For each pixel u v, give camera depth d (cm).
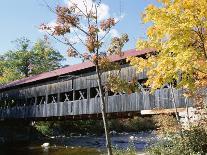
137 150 2112
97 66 1062
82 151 2420
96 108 2412
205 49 885
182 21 836
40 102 3039
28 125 3834
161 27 865
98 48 1045
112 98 2297
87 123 4378
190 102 1780
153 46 950
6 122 3619
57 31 1031
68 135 4069
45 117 2942
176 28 828
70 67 2912
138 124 4619
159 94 1991
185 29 830
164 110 1836
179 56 827
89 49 1034
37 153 2472
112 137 3578
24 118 3228
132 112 2178
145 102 2075
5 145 3269
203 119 1468
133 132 4331
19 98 3347
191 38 870
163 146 1588
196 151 1445
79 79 2612
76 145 2900
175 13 845
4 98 3603
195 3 814
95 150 2427
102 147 2638
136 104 2133
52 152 2483
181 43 838
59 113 2759
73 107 2622
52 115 2834
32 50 6638
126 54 2234
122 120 4575
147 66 966
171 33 834
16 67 6588
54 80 2889
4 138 3619
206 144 1463
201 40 852
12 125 3831
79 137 3772
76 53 1050
